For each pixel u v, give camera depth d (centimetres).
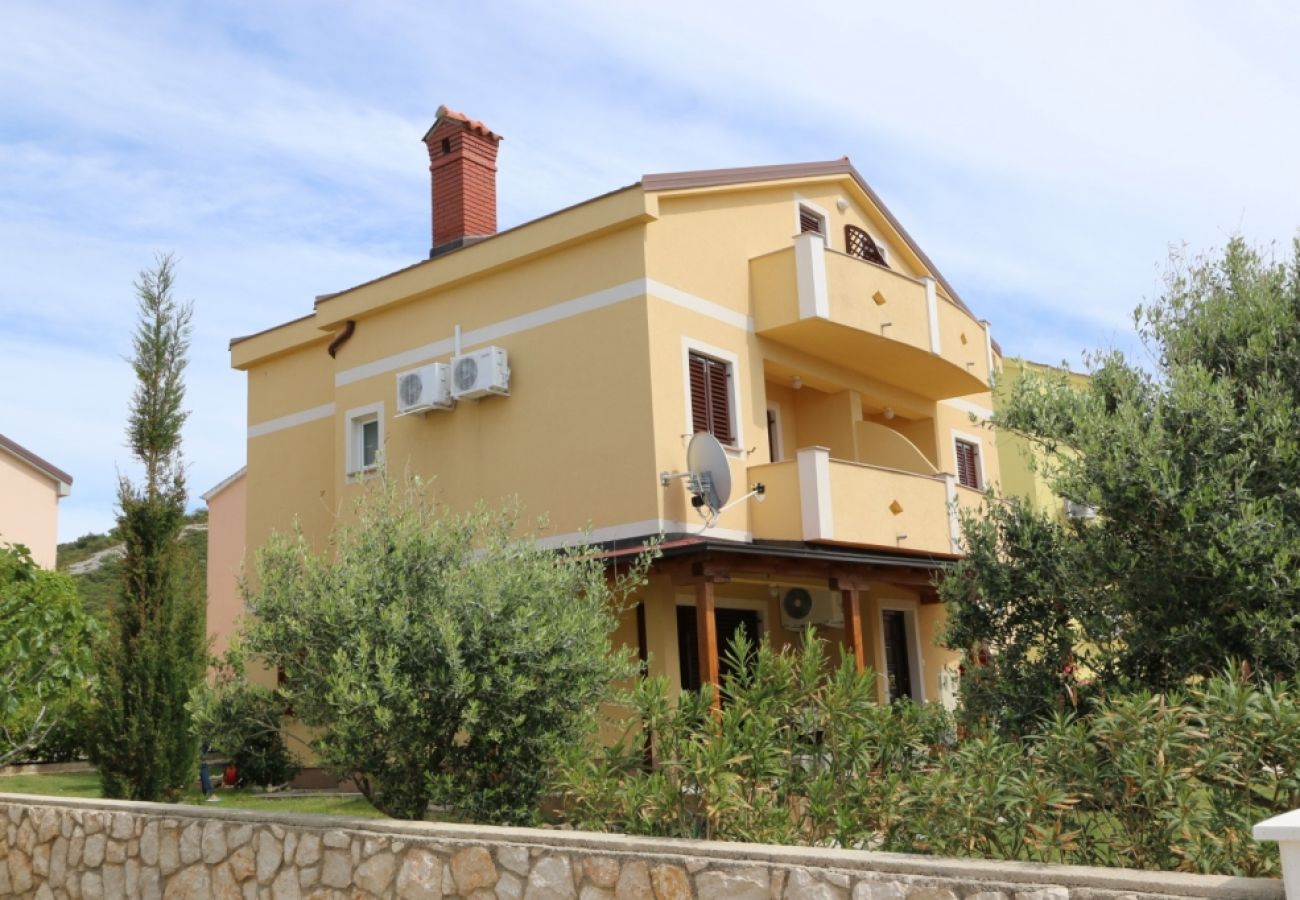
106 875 830
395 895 650
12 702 1090
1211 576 640
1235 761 493
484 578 787
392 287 1745
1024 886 447
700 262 1580
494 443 1602
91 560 5588
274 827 724
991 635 802
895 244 2109
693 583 1334
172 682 1312
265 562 820
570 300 1553
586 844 580
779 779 646
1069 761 532
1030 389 821
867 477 1589
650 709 681
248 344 2042
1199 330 735
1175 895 416
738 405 1585
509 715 768
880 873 484
